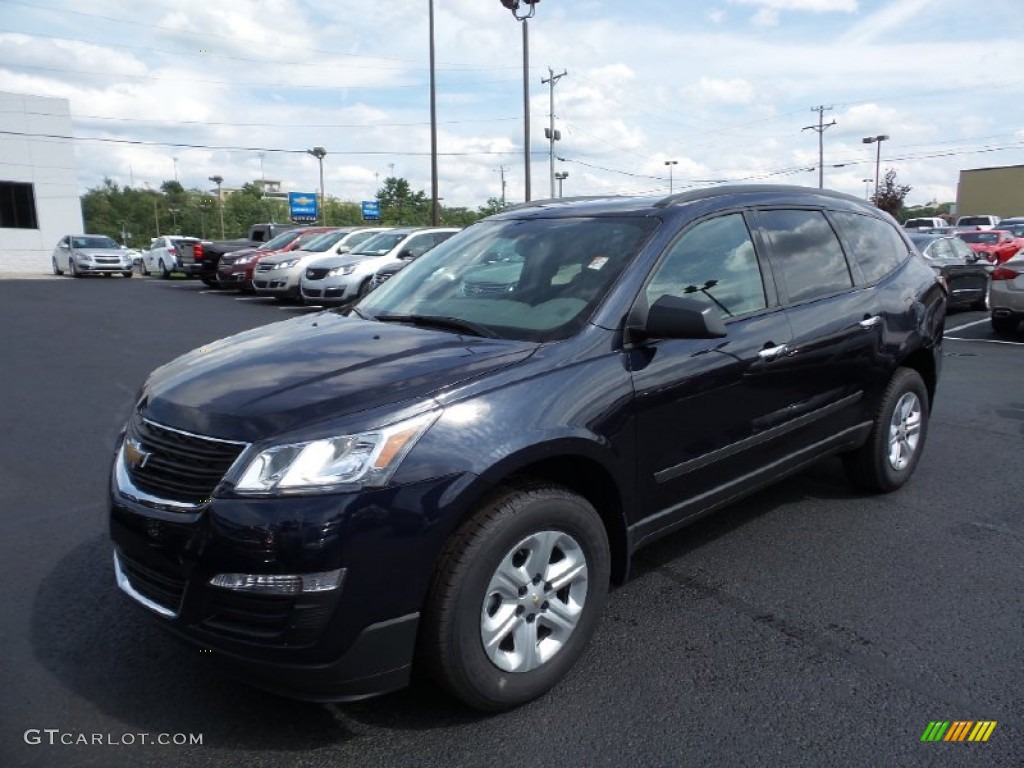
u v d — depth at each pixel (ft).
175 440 8.82
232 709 9.31
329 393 8.75
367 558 7.99
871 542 14.16
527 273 11.93
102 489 16.94
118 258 95.61
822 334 13.57
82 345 37.01
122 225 332.39
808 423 13.64
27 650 10.55
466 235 14.32
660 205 12.27
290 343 10.83
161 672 10.07
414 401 8.61
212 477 8.34
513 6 86.63
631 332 10.62
